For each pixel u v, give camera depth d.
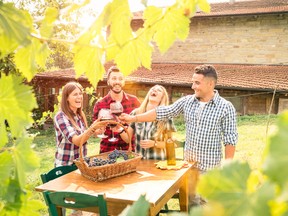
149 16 0.71
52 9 0.55
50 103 20.38
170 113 4.13
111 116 3.97
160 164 3.90
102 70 0.70
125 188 3.15
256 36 19.27
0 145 0.54
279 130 0.20
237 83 16.58
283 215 0.20
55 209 2.94
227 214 0.22
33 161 0.51
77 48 0.66
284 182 0.20
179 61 21.58
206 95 3.91
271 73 17.59
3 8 0.47
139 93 19.31
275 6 20.55
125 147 4.77
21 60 0.56
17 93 0.49
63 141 4.13
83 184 3.31
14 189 0.50
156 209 2.94
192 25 20.91
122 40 0.59
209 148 3.91
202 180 0.24
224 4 23.69
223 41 20.12
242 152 8.28
